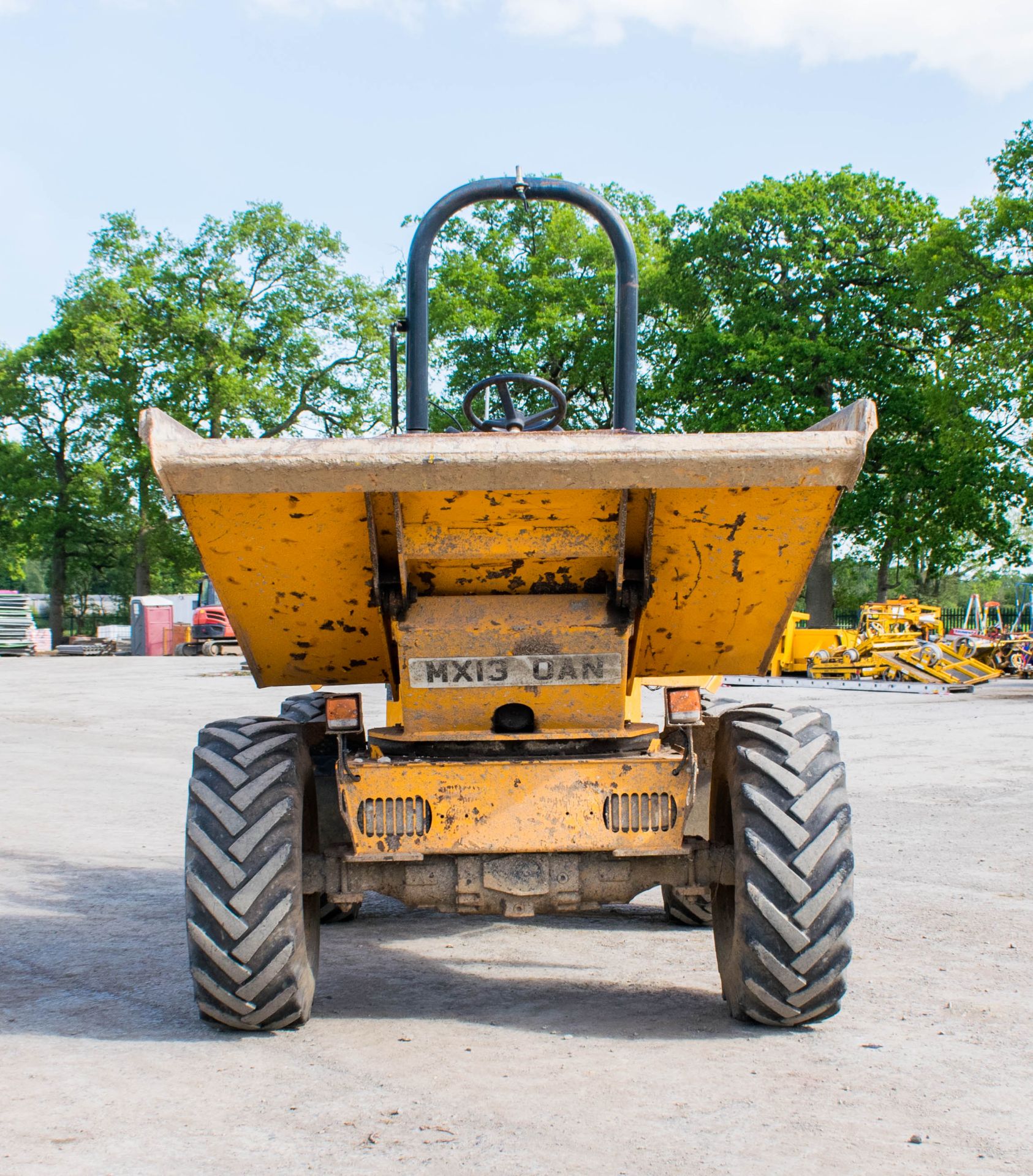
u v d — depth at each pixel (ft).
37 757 42.32
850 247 131.03
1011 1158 9.11
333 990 14.61
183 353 182.60
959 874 21.63
